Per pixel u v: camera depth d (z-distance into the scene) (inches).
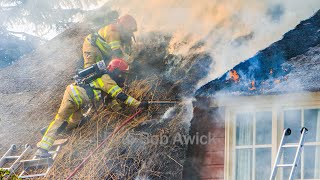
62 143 805.9
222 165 730.2
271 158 713.6
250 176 719.7
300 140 655.8
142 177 761.0
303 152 705.0
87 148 793.6
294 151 707.4
